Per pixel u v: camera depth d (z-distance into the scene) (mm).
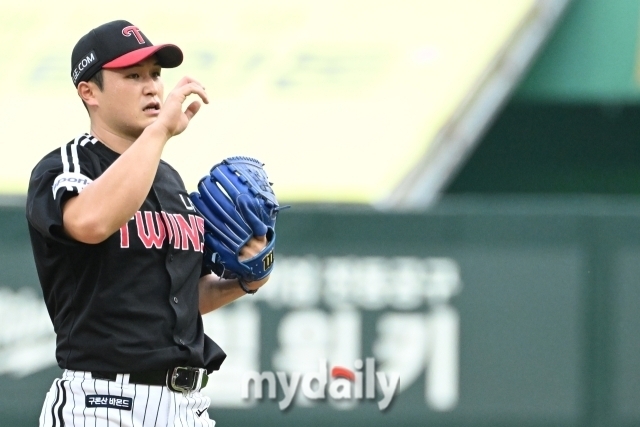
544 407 22328
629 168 36906
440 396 22422
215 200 12008
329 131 29891
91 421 10797
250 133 30031
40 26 34844
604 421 22250
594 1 35344
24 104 32000
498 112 33500
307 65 32250
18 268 22594
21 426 22344
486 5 33312
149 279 10914
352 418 22438
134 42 11047
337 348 22594
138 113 11109
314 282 22719
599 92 34906
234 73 32156
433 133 29375
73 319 10914
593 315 22375
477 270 22609
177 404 11078
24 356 22469
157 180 11422
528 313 22469
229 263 12102
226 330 22625
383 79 31297
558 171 37188
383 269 22703
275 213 12367
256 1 34969
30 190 10781
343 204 27328
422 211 22734
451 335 22516
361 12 34031
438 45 32219
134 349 10758
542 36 32531
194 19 34469
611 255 22406
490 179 37500
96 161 11023
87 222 10070
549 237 22531
